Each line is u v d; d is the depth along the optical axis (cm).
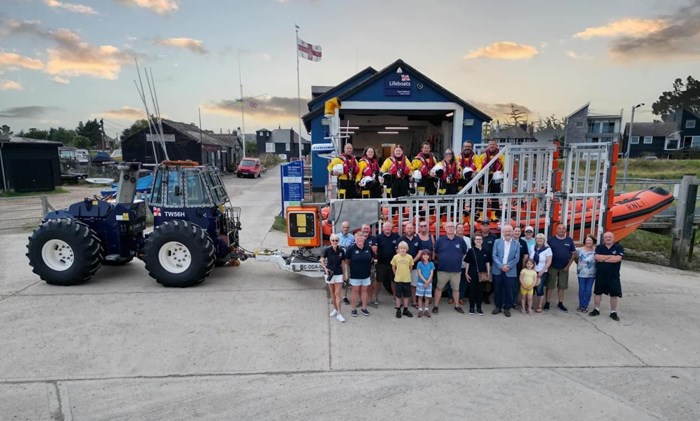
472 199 646
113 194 851
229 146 3959
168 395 392
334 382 418
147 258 670
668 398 401
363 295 584
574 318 597
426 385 415
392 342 507
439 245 599
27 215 1383
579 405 386
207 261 668
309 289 689
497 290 605
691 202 956
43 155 2028
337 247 560
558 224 672
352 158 702
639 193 792
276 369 441
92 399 385
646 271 919
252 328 538
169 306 605
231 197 1841
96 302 617
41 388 400
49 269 673
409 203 646
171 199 713
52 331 519
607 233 590
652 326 573
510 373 441
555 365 459
